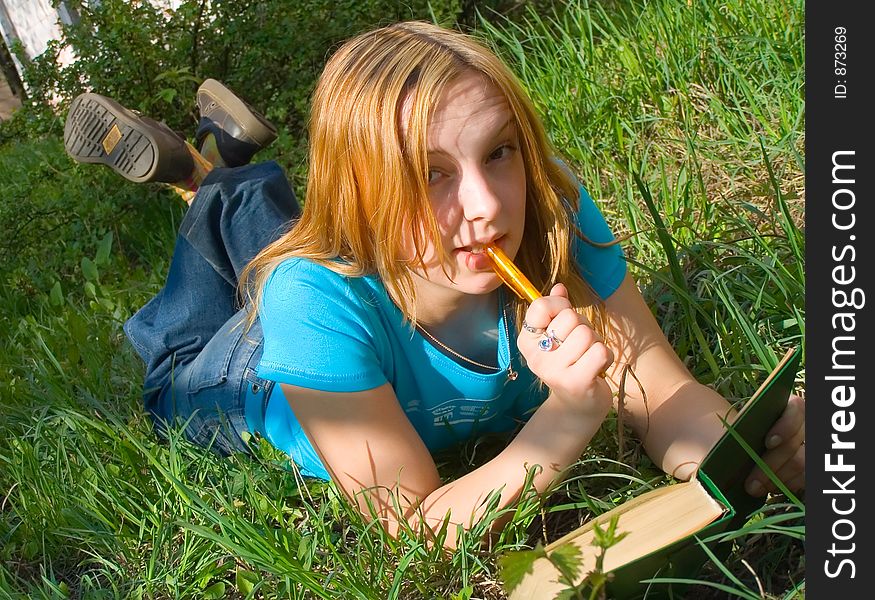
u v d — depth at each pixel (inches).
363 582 71.1
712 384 86.0
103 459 94.7
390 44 68.0
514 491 72.1
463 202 66.6
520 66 162.9
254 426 89.5
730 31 140.9
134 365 114.4
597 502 74.0
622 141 132.5
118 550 83.1
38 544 86.6
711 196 118.2
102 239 161.2
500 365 79.7
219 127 116.3
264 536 76.8
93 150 111.4
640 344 81.6
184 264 101.0
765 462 69.6
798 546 70.7
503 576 45.2
